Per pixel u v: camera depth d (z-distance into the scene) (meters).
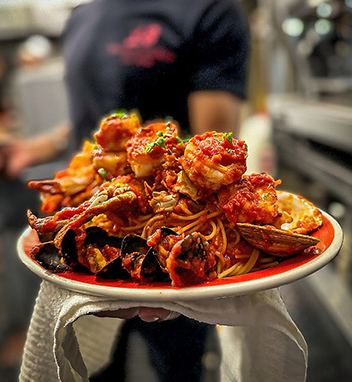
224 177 0.37
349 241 1.00
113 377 0.45
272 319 0.35
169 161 0.41
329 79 1.58
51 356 0.39
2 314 1.03
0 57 2.12
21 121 1.78
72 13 0.99
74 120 0.93
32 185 0.46
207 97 0.78
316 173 1.23
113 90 0.84
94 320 0.47
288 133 1.56
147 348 0.46
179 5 0.80
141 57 0.80
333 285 0.98
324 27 1.47
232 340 0.45
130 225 0.42
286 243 0.35
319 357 0.75
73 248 0.36
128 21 0.82
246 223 0.37
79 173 0.48
